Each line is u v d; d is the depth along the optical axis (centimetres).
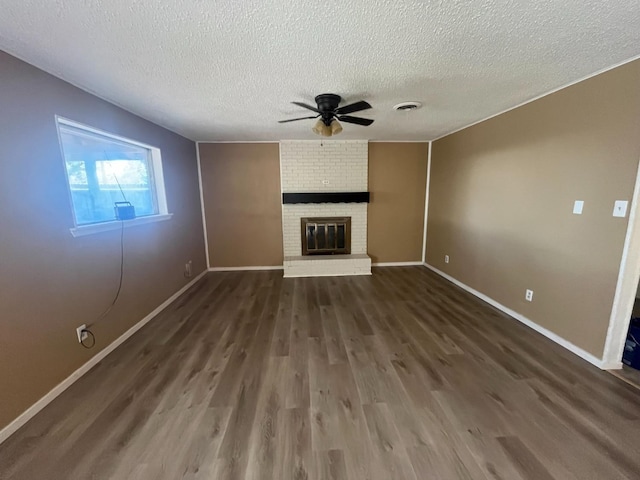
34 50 164
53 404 185
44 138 190
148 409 180
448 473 137
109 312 249
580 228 226
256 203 489
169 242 362
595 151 212
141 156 328
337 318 309
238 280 446
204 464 144
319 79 208
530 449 150
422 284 417
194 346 255
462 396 189
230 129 374
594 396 186
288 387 200
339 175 480
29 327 176
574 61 188
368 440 156
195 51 166
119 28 142
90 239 227
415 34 150
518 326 285
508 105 285
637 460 143
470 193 375
